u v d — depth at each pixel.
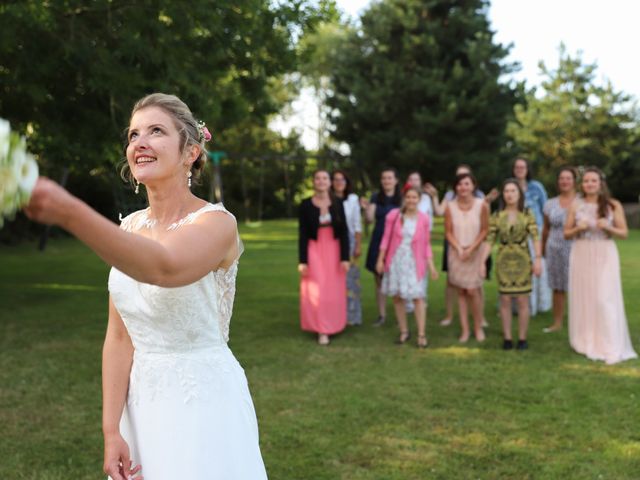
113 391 1.97
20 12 6.38
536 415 4.47
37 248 18.78
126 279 1.87
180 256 1.49
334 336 7.01
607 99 31.83
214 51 8.70
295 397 4.86
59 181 17.64
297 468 3.65
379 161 23.58
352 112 23.77
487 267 6.75
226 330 2.01
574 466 3.67
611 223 6.05
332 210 6.66
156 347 1.89
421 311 6.52
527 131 32.16
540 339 6.84
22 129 8.73
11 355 6.05
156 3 7.53
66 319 7.79
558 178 7.10
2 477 3.52
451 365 5.78
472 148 22.78
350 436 4.11
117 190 22.22
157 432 1.87
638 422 4.33
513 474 3.58
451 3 24.08
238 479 1.90
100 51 7.43
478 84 22.58
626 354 6.07
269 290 10.16
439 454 3.84
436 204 8.56
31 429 4.22
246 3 8.02
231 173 34.03
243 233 24.27
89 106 8.62
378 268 6.73
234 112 10.28
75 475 3.56
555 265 7.14
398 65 23.00
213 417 1.88
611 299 6.02
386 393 4.96
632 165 30.89
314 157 25.97
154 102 1.87
